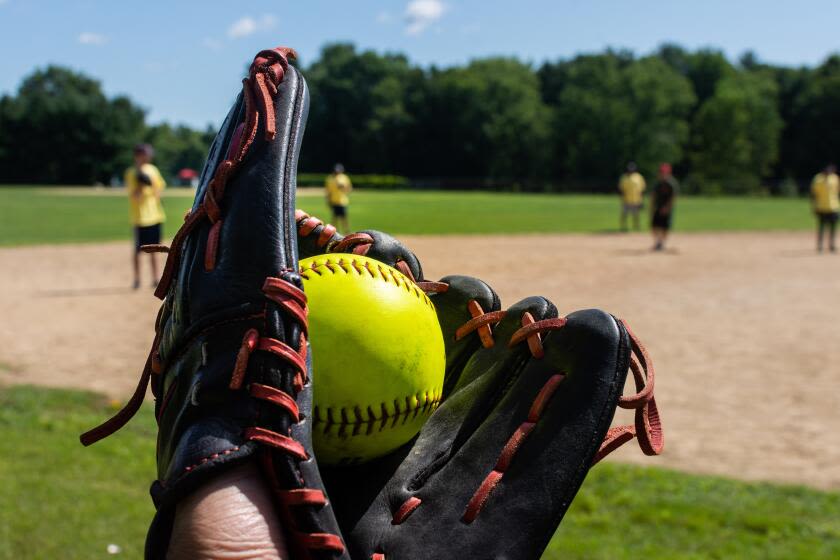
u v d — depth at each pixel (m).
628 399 1.01
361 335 1.03
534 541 0.94
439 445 1.10
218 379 0.82
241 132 0.95
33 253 18.53
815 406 6.95
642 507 4.79
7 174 87.00
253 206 0.90
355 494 1.09
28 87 99.50
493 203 49.03
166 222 22.91
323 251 1.29
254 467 0.80
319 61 102.19
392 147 91.19
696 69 99.25
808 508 4.80
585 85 88.12
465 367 1.23
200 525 0.76
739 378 7.89
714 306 11.95
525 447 0.98
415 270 1.31
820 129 86.69
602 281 14.21
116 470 5.27
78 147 87.44
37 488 4.91
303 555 0.80
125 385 7.48
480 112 88.50
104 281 14.26
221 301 0.86
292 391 0.82
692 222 32.12
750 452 5.84
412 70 98.38
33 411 6.57
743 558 4.13
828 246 21.72
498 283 13.71
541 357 1.06
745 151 83.56
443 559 0.95
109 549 4.15
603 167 82.44
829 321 10.81
